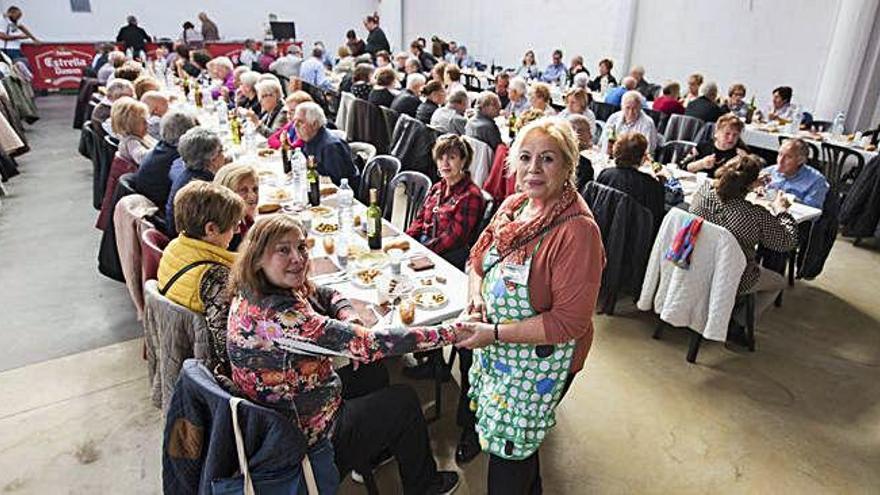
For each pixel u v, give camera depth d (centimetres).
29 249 382
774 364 279
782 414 243
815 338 303
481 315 157
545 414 154
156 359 192
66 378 252
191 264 167
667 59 769
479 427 159
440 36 1169
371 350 138
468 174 265
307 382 139
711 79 723
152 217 238
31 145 648
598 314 322
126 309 310
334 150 336
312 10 1288
